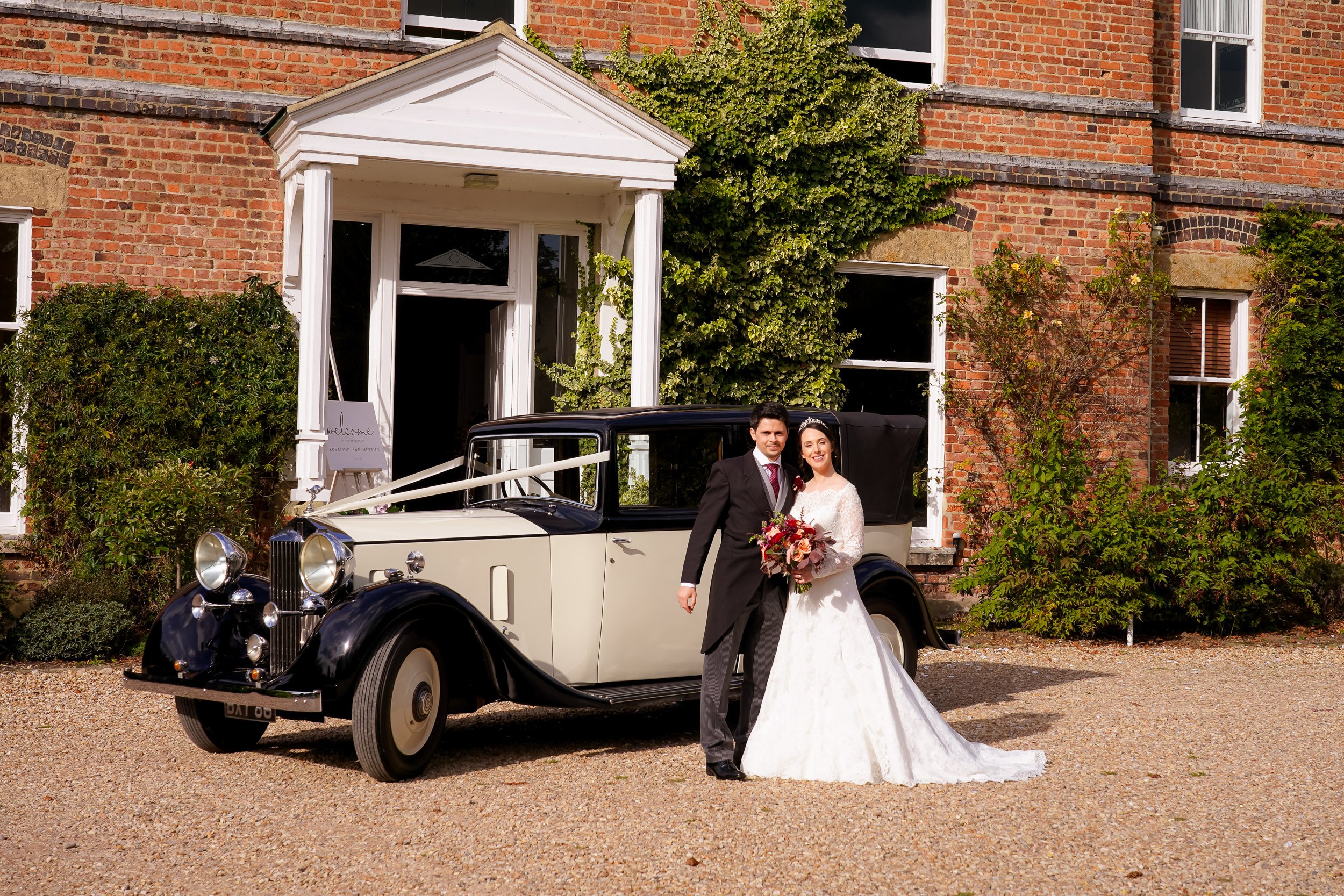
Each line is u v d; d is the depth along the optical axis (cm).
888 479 653
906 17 1110
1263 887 366
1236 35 1205
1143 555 948
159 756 550
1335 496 1070
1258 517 1017
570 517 584
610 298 988
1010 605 987
